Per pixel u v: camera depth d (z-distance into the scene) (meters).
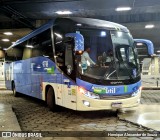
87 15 17.78
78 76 8.27
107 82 8.35
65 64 8.95
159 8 15.95
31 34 12.72
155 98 13.97
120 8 15.59
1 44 32.28
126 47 9.19
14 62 15.70
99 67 8.45
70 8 15.57
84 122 8.22
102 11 16.59
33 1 13.73
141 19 18.33
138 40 9.90
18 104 12.60
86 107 8.18
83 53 8.40
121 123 7.95
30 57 12.59
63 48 9.07
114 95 8.43
